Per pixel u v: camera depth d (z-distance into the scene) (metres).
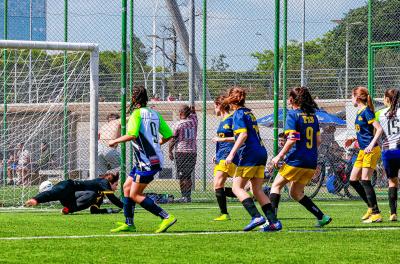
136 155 18.06
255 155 18.17
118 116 31.62
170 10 42.38
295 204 30.17
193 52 37.72
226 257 13.84
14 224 20.62
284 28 34.00
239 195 18.36
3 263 13.03
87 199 24.64
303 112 19.11
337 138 45.62
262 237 17.11
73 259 13.52
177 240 16.48
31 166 33.44
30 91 36.34
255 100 43.69
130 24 35.53
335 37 47.84
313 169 19.34
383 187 35.47
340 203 30.97
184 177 31.47
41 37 42.00
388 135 21.84
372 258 13.83
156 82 46.22
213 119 46.97
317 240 16.53
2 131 35.88
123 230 18.45
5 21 37.69
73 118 33.88
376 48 34.62
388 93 21.92
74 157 34.53
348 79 41.69
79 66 31.38
